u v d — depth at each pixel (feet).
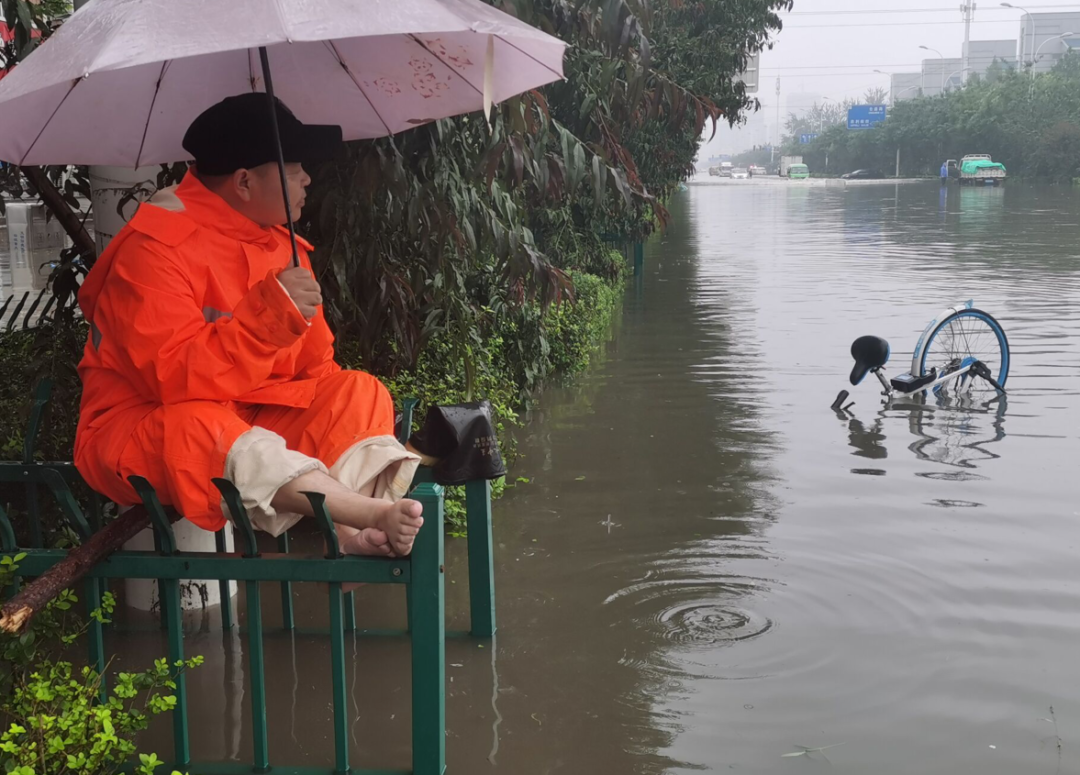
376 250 15.84
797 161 379.35
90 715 8.57
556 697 12.35
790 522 18.79
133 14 8.52
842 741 11.38
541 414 27.94
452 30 8.94
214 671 12.73
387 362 18.79
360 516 9.25
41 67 8.66
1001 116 274.16
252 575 9.52
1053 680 12.78
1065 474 21.57
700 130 24.79
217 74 11.52
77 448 10.03
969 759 11.02
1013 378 31.19
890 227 100.48
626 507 19.79
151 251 9.43
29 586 8.93
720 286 56.95
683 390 30.76
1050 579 16.01
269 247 10.32
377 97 12.05
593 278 41.98
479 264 21.94
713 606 15.07
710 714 11.96
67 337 16.07
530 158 17.03
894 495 20.30
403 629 13.98
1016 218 111.04
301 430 10.34
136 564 9.64
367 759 10.71
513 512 19.57
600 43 21.74
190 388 9.22
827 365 34.22
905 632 14.19
